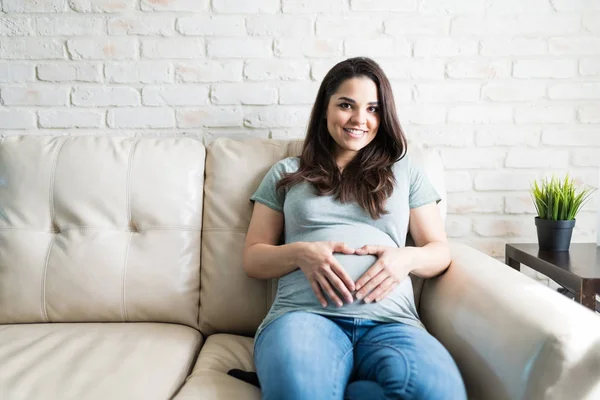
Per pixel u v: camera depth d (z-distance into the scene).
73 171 1.34
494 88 1.59
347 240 1.16
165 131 1.61
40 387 0.91
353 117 1.23
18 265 1.27
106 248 1.29
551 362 0.78
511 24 1.56
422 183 1.29
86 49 1.56
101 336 1.16
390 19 1.56
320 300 1.06
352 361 0.98
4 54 1.56
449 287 1.12
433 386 0.81
